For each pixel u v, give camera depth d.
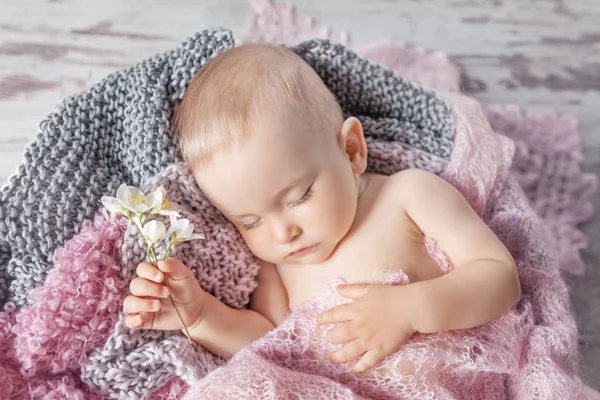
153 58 0.80
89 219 0.77
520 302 0.81
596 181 0.99
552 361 0.79
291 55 0.79
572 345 0.82
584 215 0.98
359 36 1.02
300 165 0.75
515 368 0.77
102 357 0.75
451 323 0.74
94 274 0.74
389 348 0.73
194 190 0.77
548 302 0.83
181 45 0.80
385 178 0.82
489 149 0.85
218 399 0.71
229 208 0.77
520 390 0.79
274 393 0.71
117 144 0.79
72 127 0.78
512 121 1.00
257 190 0.75
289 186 0.75
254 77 0.76
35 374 0.75
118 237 0.76
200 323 0.77
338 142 0.78
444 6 1.03
